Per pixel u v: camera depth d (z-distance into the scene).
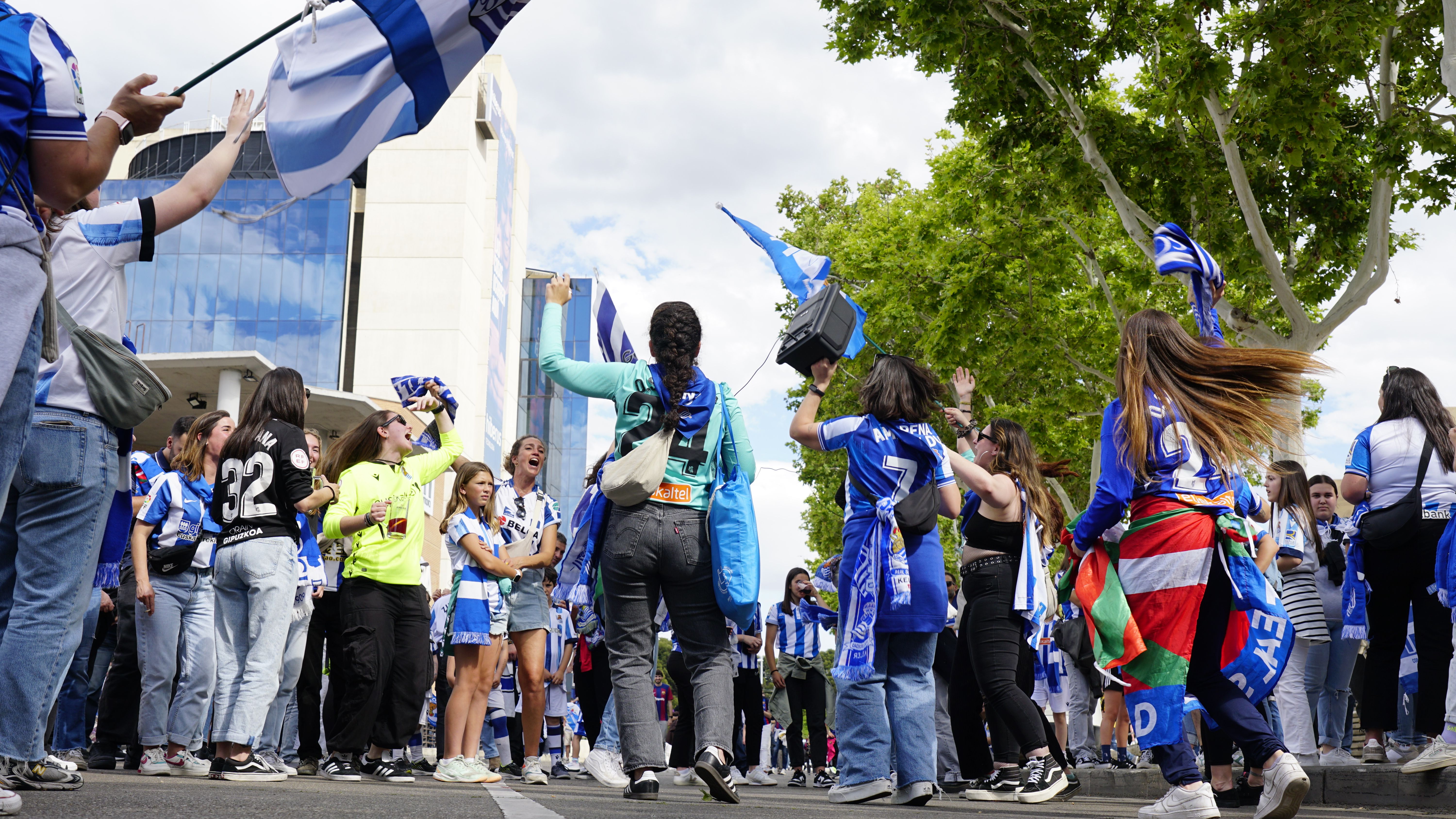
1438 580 5.33
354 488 6.43
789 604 12.09
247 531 5.69
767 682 22.70
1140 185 15.00
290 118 4.72
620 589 4.43
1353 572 6.54
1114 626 3.64
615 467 4.35
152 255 3.77
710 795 4.48
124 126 2.94
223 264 53.94
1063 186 15.34
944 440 21.44
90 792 3.16
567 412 80.00
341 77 4.74
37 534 3.27
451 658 8.02
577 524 4.78
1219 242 14.70
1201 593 3.60
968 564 6.06
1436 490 5.79
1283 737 7.12
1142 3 13.80
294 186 4.73
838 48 14.74
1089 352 20.94
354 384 54.50
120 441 3.61
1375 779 5.80
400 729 6.60
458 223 55.75
